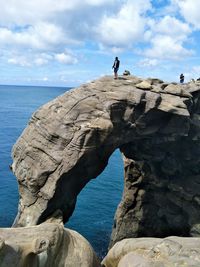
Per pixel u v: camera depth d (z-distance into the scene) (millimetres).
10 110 178750
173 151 41031
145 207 46062
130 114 33000
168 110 33719
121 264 15781
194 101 39062
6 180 64438
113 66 35750
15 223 32062
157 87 36031
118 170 81938
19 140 34281
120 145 37219
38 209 30844
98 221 51125
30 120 34750
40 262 13914
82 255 15438
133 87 34594
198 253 15742
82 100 32750
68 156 30781
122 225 46719
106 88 34062
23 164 32719
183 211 43344
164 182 43469
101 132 30953
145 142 38781
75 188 33594
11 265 13328
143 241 17703
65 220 34562
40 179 31109
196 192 41969
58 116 32469
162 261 15367
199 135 39938
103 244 44844
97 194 62844
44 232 15023
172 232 44656
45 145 31891
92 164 33281
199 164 42094
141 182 45750
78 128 31250
